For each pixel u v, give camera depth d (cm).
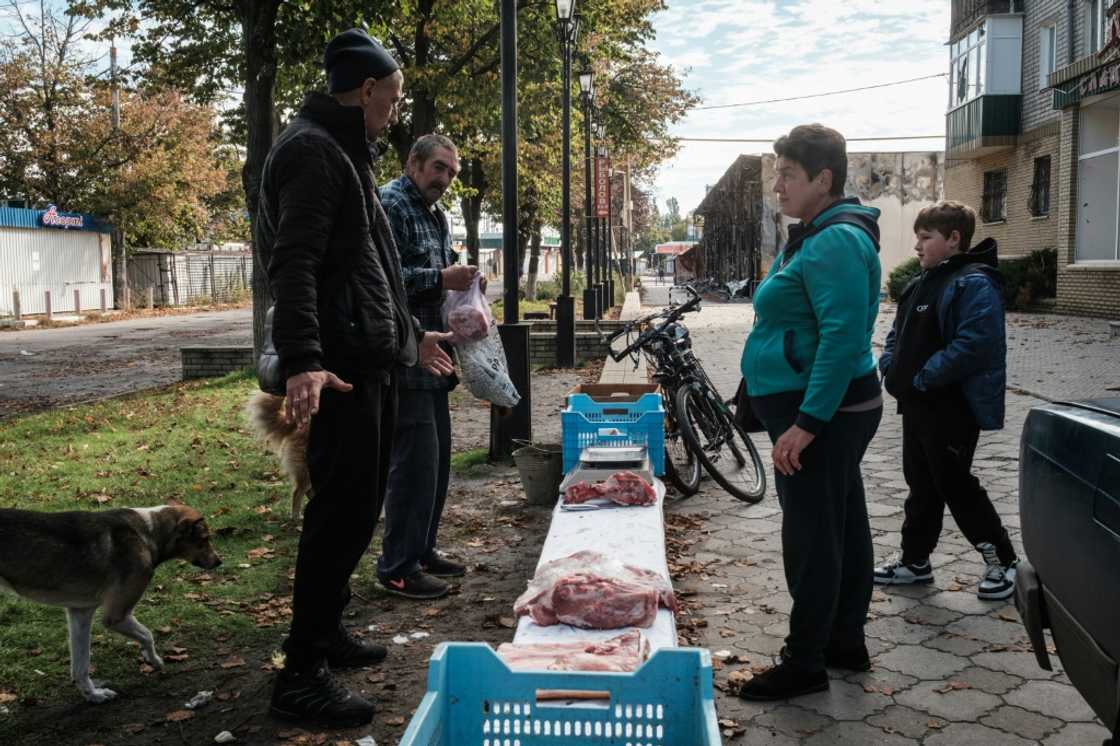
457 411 1119
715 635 419
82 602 356
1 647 409
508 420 789
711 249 6550
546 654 262
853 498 366
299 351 302
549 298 4019
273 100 1374
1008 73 2433
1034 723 331
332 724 336
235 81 2048
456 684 221
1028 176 2403
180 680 379
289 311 304
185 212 4397
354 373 335
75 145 3853
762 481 677
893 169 3597
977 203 2730
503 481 728
